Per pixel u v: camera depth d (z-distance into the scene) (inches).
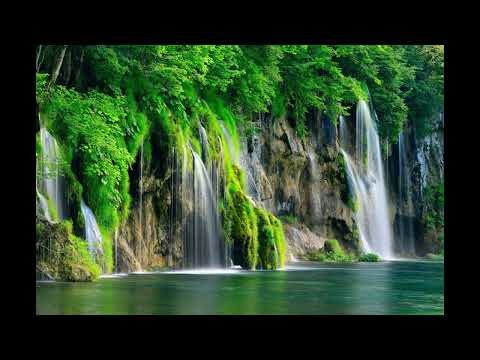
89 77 1186.6
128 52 1219.2
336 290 885.2
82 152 1068.5
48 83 1054.4
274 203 1831.9
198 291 826.2
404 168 2416.3
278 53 1658.5
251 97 1612.9
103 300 708.0
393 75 2281.0
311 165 1958.7
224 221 1304.1
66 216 1016.2
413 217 2429.9
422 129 2503.7
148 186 1203.9
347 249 2012.8
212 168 1323.8
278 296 791.7
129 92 1208.2
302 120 1908.2
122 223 1132.5
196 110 1330.0
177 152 1229.1
